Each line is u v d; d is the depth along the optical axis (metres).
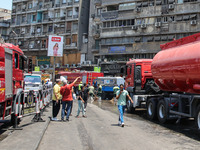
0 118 7.83
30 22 65.19
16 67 9.98
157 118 12.48
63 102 11.55
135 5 46.94
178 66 10.08
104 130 9.44
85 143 7.27
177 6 42.25
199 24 40.41
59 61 59.47
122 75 17.59
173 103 10.62
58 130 9.20
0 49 7.65
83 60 55.78
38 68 53.47
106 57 50.78
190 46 9.69
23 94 9.41
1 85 7.59
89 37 54.72
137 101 14.70
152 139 8.01
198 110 8.71
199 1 40.44
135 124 11.20
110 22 50.06
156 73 12.31
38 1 64.06
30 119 11.52
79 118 12.73
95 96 28.42
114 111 16.97
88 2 60.28
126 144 7.23
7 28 69.88
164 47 12.36
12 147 6.25
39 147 6.68
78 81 38.69
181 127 10.55
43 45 62.22
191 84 9.59
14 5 68.56
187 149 6.75
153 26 44.56
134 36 46.84
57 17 60.53
